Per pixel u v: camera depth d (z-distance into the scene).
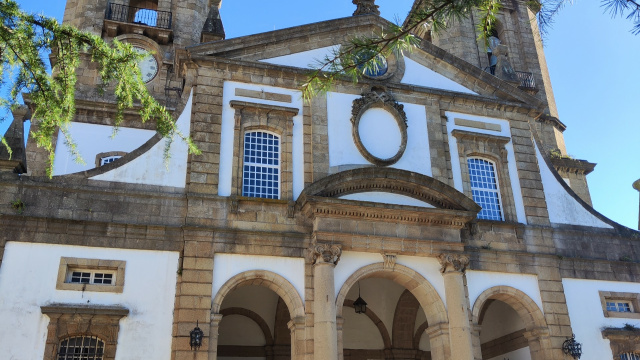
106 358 15.05
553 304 19.53
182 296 16.03
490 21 9.13
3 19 10.79
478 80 22.41
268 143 19.14
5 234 15.58
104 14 28.00
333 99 20.08
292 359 16.59
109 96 24.14
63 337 15.08
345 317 23.23
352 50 9.46
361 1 22.36
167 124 12.81
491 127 21.92
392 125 20.41
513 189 21.17
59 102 11.66
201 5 29.61
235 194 17.64
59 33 11.38
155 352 15.43
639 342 19.81
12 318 14.84
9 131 17.19
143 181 17.25
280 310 21.66
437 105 21.44
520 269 19.64
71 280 15.83
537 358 19.06
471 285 18.92
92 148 22.45
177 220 16.97
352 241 17.56
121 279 15.93
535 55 31.88
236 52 19.72
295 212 17.89
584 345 19.36
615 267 21.00
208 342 15.76
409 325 23.25
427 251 18.22
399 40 9.26
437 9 8.79
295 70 19.89
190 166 17.72
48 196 16.27
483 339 22.55
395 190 18.69
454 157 20.92
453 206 18.88
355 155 19.55
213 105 18.73
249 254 17.08
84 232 16.14
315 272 17.02
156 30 27.70
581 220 21.58
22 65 11.14
